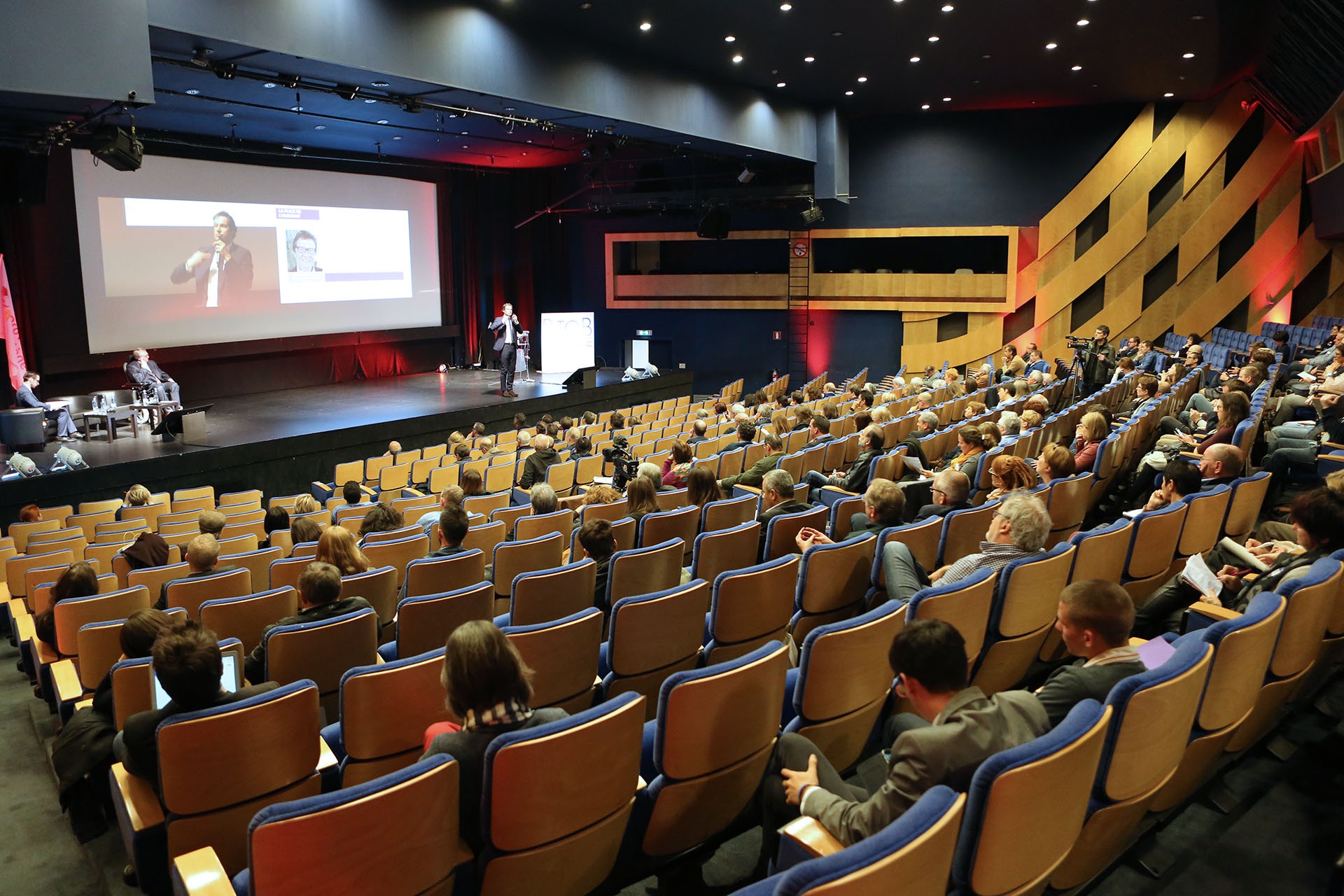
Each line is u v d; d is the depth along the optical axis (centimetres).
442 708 286
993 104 1770
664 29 1194
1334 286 1645
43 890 316
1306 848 260
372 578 418
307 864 178
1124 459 670
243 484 1234
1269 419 744
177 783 238
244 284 1661
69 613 427
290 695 251
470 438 1219
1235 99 1677
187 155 1551
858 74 1480
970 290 1900
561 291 2261
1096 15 1157
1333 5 974
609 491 671
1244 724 276
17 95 722
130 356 1503
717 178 2000
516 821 206
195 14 810
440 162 1972
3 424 1164
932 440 791
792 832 200
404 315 1980
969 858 177
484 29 1077
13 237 1348
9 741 448
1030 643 340
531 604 386
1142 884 246
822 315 2069
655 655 330
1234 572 357
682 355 2205
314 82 1005
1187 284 1764
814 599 366
